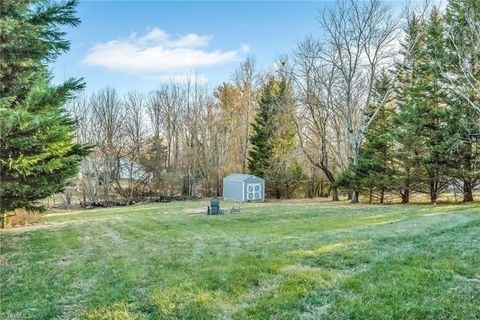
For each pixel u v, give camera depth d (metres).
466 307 3.90
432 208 16.88
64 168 9.15
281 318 3.99
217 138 37.41
